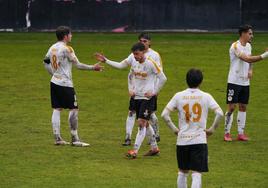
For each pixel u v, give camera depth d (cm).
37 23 9325
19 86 6288
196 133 2986
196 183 2944
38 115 5159
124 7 9238
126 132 4266
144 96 3875
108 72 6988
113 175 3547
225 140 4444
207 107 3016
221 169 3716
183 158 3012
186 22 9181
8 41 8669
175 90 6184
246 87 4425
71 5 9275
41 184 3372
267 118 5169
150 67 3847
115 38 8869
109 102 5719
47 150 4078
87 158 3900
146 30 9256
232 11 9088
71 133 4219
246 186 3394
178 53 7831
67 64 4125
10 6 9294
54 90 4159
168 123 3047
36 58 7631
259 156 4025
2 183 3381
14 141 4319
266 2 9012
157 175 3559
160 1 9188
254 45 8194
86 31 9306
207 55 7738
